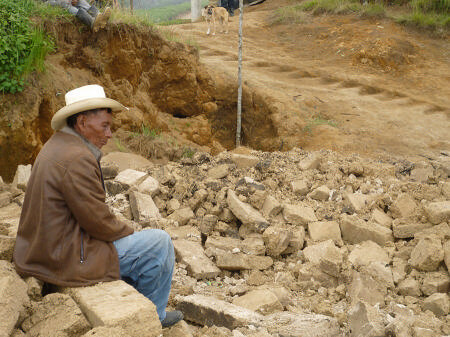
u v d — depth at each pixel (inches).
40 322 88.3
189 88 400.2
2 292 85.5
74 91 101.3
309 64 502.6
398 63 497.4
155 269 103.9
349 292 149.2
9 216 165.8
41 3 302.5
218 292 153.9
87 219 92.2
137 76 361.1
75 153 91.7
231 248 177.0
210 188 210.7
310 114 377.4
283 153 256.1
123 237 100.3
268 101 394.3
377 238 179.0
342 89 440.5
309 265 163.9
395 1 665.6
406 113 383.9
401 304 140.5
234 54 506.3
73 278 92.4
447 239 165.6
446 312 134.7
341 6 643.5
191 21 780.6
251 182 205.9
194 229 189.9
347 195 205.5
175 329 111.2
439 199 197.9
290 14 651.5
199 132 404.2
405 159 293.0
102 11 346.9
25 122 258.2
